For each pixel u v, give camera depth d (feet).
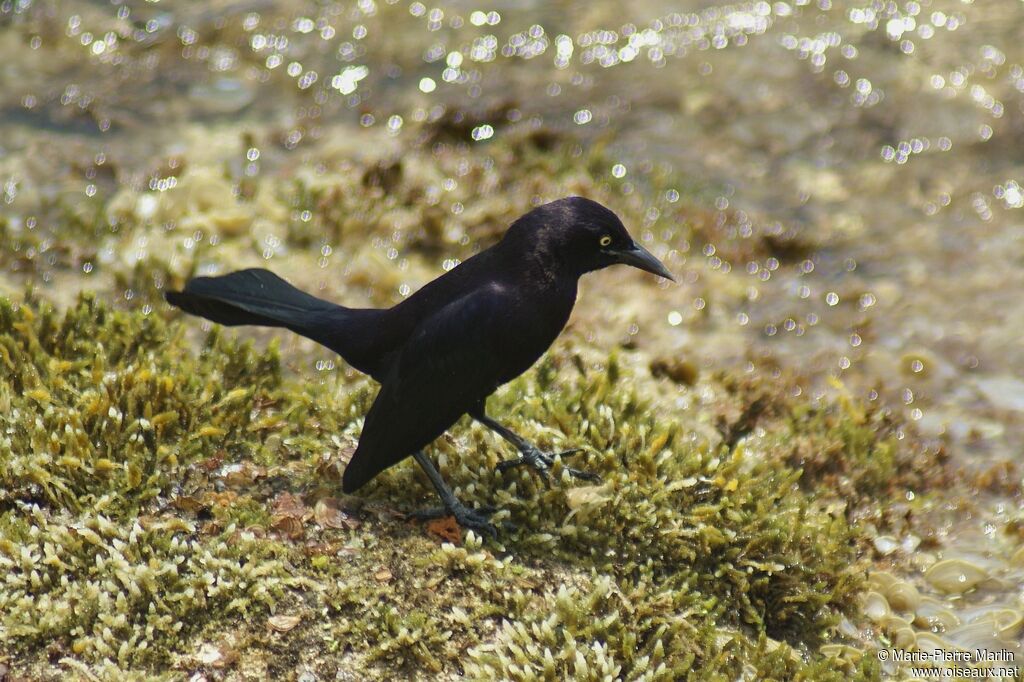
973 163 53.16
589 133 53.62
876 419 37.24
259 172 48.44
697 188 50.14
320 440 31.01
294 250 43.21
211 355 34.37
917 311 43.93
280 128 52.37
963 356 41.50
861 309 43.98
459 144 52.13
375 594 26.66
